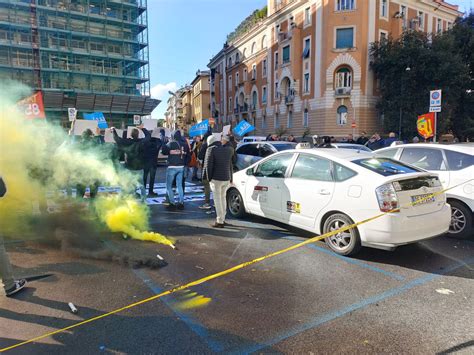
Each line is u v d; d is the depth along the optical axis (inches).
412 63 1125.7
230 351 109.0
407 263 184.1
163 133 491.2
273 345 111.9
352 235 186.2
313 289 152.2
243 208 272.5
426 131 489.1
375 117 1263.5
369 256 193.6
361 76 1227.2
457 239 229.3
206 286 154.8
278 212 235.9
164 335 117.2
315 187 208.1
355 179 188.1
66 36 1846.7
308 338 115.6
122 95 1991.9
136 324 123.7
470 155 229.8
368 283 158.6
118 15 2037.4
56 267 174.1
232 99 2167.8
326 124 1283.2
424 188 185.5
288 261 185.8
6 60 1691.7
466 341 113.9
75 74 1881.2
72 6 1867.6
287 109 1505.9
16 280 151.0
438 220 187.3
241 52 2012.8
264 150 427.5
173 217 286.4
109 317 128.3
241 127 655.1
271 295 146.3
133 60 2057.1
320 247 208.1
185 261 184.7
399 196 175.2
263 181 249.0
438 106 467.8
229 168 253.3
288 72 1460.4
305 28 1373.0
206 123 545.6
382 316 129.5
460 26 1225.4
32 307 135.3
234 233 238.2
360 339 115.1
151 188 390.3
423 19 1395.2
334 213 197.9
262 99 1764.3
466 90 1214.3
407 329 121.0
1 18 1674.5
